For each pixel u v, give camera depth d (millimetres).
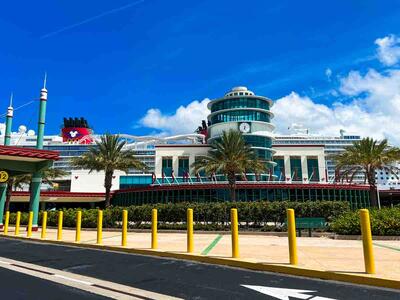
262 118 61062
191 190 43031
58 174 46531
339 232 18844
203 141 104500
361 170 44844
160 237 19109
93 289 7539
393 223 17375
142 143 110625
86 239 17875
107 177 40656
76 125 144375
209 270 9422
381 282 7441
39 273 9320
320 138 168625
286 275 8711
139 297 6891
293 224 9398
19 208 65062
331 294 6887
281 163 64375
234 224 10617
